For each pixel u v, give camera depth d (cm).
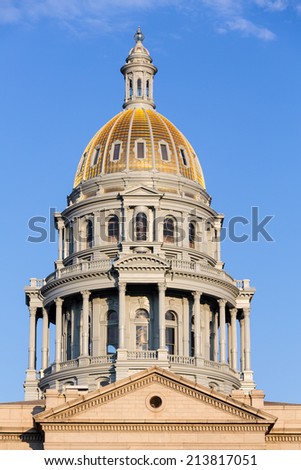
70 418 16638
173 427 16712
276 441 17350
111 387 16775
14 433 17288
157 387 16900
